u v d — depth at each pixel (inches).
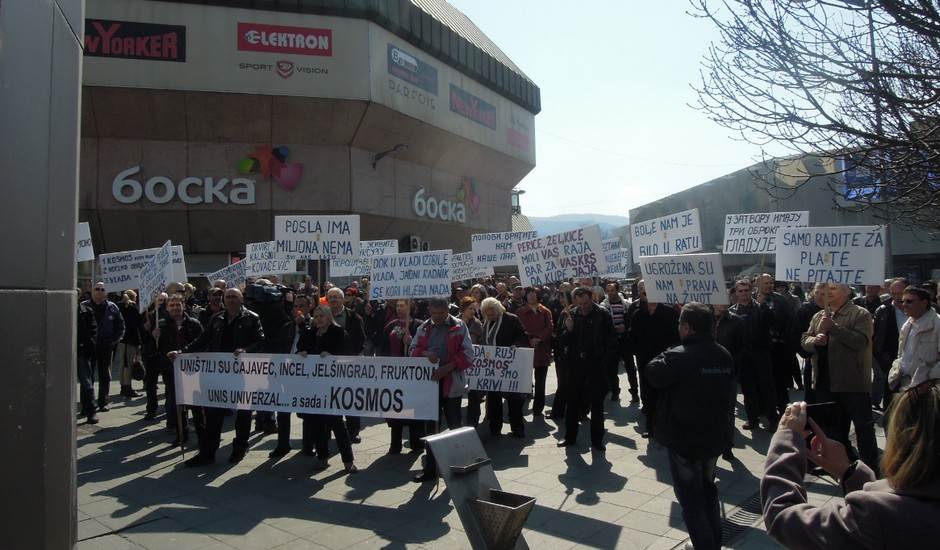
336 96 921.5
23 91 100.3
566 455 275.0
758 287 357.7
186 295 444.1
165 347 322.0
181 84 859.4
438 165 1194.6
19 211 99.0
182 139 909.8
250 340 278.5
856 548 62.6
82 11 118.0
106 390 378.6
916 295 232.2
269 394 266.2
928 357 230.4
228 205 928.3
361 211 1003.9
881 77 169.9
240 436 272.8
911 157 180.1
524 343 317.1
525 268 333.7
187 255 960.3
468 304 331.0
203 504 217.8
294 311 366.3
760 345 310.8
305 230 361.1
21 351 98.8
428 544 183.2
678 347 166.9
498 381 305.7
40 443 102.3
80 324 341.4
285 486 237.6
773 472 78.0
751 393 316.5
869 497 62.9
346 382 258.1
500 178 1417.3
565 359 288.5
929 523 58.4
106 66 832.9
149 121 880.3
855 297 431.2
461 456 146.7
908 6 155.7
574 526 194.5
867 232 239.9
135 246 928.9
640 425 332.5
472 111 1225.4
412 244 1125.1
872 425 226.2
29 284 100.9
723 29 185.0
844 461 82.6
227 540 186.5
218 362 274.1
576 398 287.3
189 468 262.1
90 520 202.8
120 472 256.4
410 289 295.4
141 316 363.9
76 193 114.3
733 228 371.9
